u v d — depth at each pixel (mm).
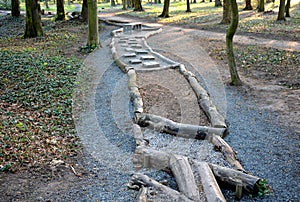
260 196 4086
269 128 6160
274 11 26875
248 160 5027
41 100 7664
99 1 57438
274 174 4629
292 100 7551
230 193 4152
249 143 5586
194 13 29531
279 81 9117
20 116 6734
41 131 6137
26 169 4742
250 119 6598
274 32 17312
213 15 27031
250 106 7293
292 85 8695
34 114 6914
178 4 42719
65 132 6191
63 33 17625
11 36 18109
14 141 5551
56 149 5477
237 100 7691
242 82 9062
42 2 52125
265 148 5398
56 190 4242
